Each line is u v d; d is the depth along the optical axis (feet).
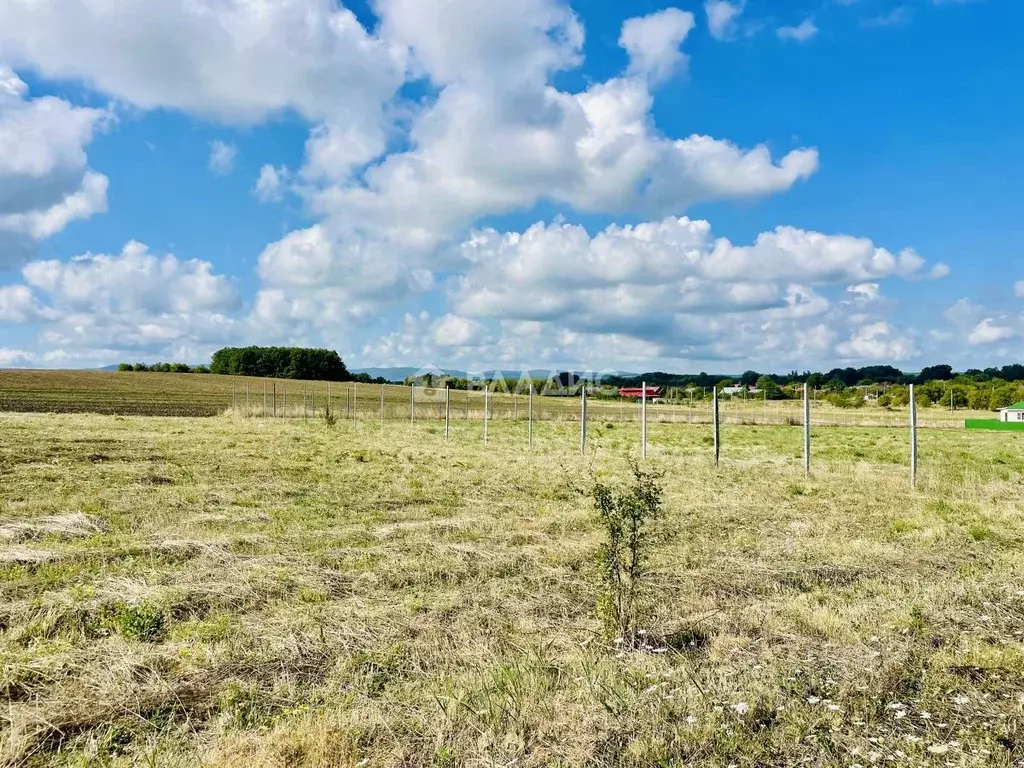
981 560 33.22
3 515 37.24
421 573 28.30
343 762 13.75
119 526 35.83
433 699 16.58
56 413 142.00
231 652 19.38
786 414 211.41
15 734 14.29
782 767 13.85
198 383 286.25
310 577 26.76
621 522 23.56
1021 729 15.16
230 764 13.46
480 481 56.80
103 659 18.34
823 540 36.86
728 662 19.48
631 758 13.99
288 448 80.74
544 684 17.34
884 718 15.89
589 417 181.98
